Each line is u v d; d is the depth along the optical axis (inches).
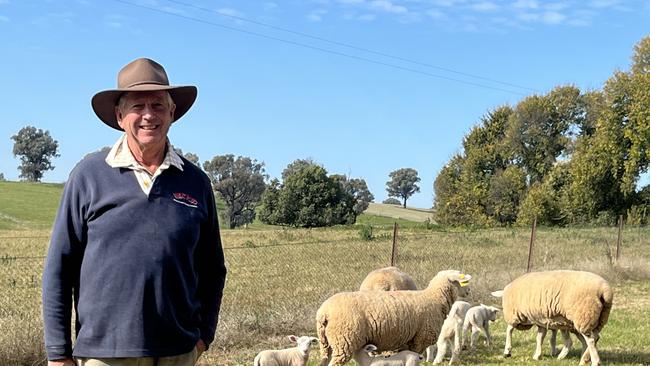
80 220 121.9
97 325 119.9
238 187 2928.2
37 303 437.7
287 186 2468.0
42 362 312.0
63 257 122.2
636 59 1934.1
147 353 120.6
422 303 320.8
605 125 1891.0
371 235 1097.4
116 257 119.6
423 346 324.2
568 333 386.3
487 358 384.2
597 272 726.5
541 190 2074.3
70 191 122.6
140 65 128.7
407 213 3850.9
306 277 625.9
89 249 121.3
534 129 2282.2
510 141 2330.2
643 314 532.1
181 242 123.8
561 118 2290.8
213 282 140.6
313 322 431.8
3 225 2028.8
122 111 128.9
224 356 362.9
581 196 1936.5
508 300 386.0
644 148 1830.7
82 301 121.8
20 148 4658.0
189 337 127.8
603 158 1882.4
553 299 361.1
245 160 3014.3
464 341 419.5
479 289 573.9
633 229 1369.3
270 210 2566.4
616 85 1873.8
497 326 489.7
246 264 736.3
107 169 123.6
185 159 135.3
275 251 862.5
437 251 853.8
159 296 121.1
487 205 2363.4
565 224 2006.6
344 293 315.6
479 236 1103.6
